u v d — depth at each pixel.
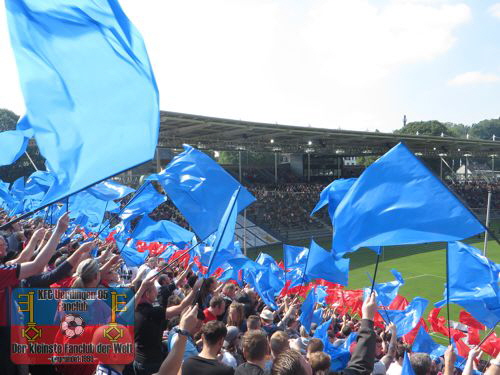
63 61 3.20
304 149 56.31
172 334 4.61
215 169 6.54
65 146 3.16
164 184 6.41
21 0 3.07
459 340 8.91
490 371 3.49
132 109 3.29
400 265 32.78
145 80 3.28
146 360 4.93
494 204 67.75
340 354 6.32
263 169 64.25
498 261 36.00
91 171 3.17
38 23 3.13
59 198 3.10
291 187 57.34
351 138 50.06
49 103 3.14
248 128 38.97
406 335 10.44
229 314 6.61
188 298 5.14
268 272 10.65
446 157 72.62
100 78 3.27
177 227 10.69
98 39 3.27
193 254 11.29
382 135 48.94
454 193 4.28
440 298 23.72
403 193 4.41
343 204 4.59
